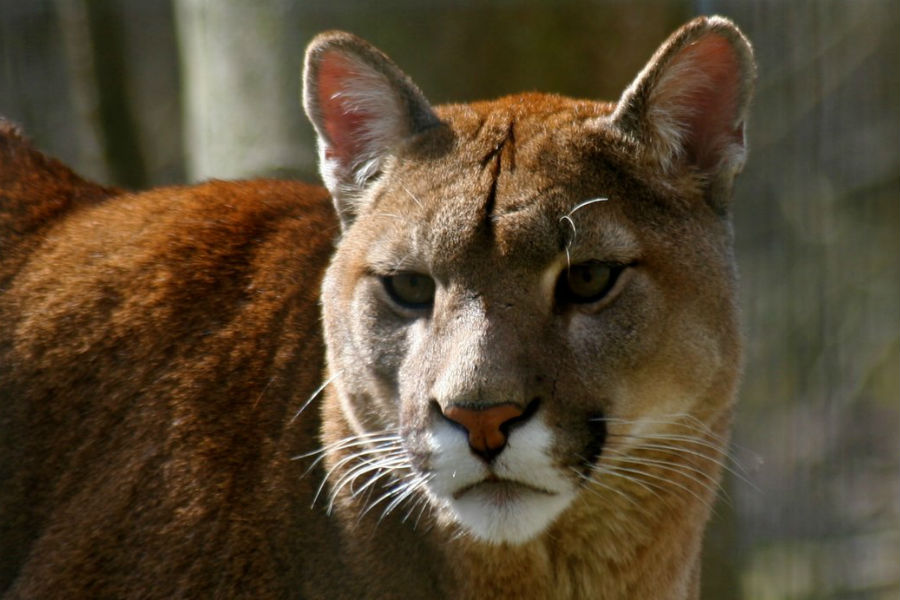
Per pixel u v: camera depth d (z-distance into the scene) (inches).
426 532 386.9
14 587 402.6
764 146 968.9
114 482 398.0
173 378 405.7
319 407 399.2
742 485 761.0
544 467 351.6
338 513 387.9
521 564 384.5
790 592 862.5
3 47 870.4
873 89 1070.4
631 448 371.9
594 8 565.3
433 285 368.8
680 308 369.7
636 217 370.6
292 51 563.5
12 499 412.5
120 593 387.9
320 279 417.1
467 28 556.4
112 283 422.6
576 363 355.9
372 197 394.9
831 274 1004.6
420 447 357.1
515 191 363.3
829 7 1001.5
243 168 573.6
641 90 376.8
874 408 1006.4
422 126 391.9
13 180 446.3
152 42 1007.0
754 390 926.4
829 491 936.9
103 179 804.0
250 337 409.1
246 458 394.3
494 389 341.1
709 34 377.1
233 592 384.2
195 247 426.9
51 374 415.2
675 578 398.6
